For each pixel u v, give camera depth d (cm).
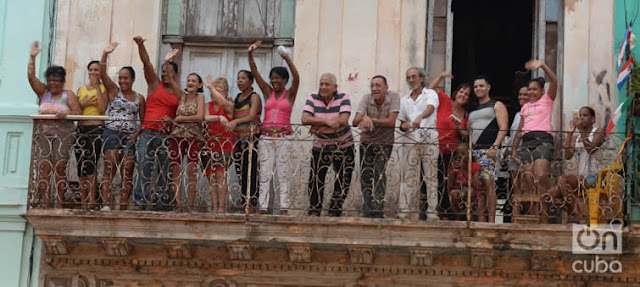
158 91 1222
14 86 1273
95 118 1180
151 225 1155
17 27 1299
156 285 1208
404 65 1291
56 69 1220
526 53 1711
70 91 1226
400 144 1234
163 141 1187
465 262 1175
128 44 1313
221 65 1344
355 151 1186
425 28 1302
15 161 1244
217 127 1214
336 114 1192
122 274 1212
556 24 1322
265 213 1190
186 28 1351
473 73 1714
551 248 1127
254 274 1199
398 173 1232
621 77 1197
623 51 1209
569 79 1273
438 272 1180
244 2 1355
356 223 1132
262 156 1193
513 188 1180
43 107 1206
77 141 1183
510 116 1669
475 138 1202
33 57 1220
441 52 1323
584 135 1207
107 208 1186
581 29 1284
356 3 1309
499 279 1176
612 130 1209
